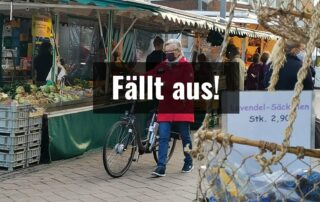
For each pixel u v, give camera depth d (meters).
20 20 9.50
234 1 2.35
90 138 7.68
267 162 2.06
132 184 5.96
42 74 9.14
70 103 7.53
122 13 8.31
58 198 5.27
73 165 6.81
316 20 2.05
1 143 6.32
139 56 12.83
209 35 12.66
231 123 2.58
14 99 6.80
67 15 9.12
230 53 9.47
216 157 2.24
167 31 12.59
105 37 10.20
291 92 2.58
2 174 6.15
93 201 5.21
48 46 9.12
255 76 10.76
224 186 2.23
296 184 2.16
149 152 6.79
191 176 6.42
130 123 6.43
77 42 10.30
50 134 6.74
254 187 2.21
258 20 2.60
